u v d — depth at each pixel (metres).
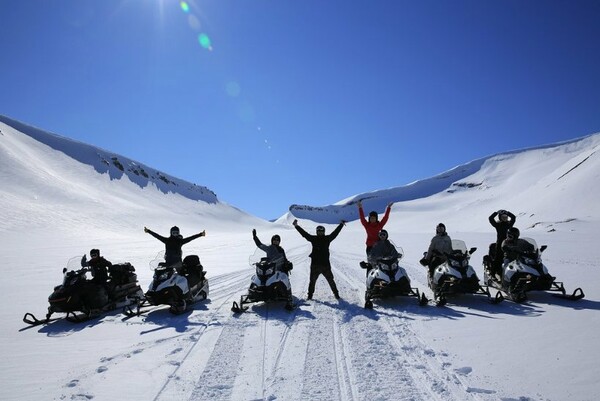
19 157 87.00
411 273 14.08
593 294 9.16
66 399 4.90
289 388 5.01
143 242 40.72
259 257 9.95
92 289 8.93
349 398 4.68
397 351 6.12
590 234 32.88
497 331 6.80
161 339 7.17
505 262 9.44
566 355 5.55
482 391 4.69
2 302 10.73
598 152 94.00
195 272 10.33
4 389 5.25
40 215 60.34
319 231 10.37
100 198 87.94
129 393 5.00
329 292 11.16
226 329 7.64
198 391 5.00
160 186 133.50
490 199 147.12
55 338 7.51
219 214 136.50
